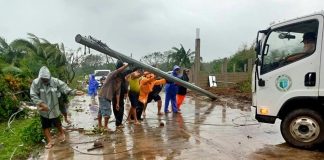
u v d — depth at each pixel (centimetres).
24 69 1653
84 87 2848
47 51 2195
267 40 796
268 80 787
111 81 959
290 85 754
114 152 746
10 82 1356
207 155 704
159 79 1248
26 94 1438
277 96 775
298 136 749
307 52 734
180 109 1427
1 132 984
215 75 2250
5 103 1175
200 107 1498
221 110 1389
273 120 785
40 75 789
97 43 994
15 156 728
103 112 955
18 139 876
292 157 682
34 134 850
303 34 743
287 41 766
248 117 1189
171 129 986
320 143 728
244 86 2039
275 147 762
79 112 1416
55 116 809
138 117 1137
